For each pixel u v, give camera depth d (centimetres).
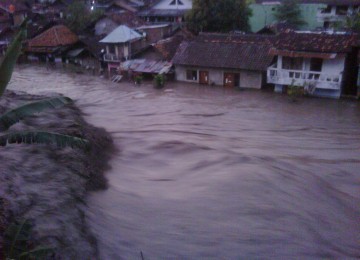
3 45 4984
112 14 4781
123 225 959
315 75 2867
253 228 1012
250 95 2981
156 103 2748
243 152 1675
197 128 2108
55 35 4709
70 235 817
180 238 935
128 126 2106
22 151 1252
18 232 665
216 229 994
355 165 1573
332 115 2453
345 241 993
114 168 1401
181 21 5131
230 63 3181
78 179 1135
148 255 845
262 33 3975
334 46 2761
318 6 4100
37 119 1752
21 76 3916
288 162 1570
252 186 1276
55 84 3512
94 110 2508
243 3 4028
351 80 2938
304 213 1123
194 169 1441
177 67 3488
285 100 2825
